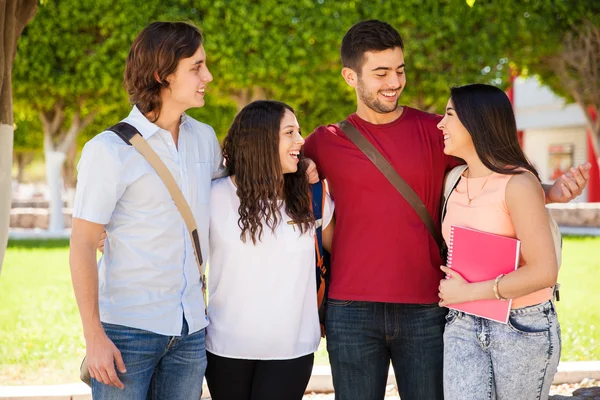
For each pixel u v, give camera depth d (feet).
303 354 10.36
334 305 10.79
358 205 10.61
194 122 10.09
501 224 9.28
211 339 10.26
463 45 49.24
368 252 10.52
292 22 48.78
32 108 56.49
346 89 53.47
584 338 20.54
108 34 51.29
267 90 54.60
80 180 8.73
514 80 90.68
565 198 9.77
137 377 8.96
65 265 36.81
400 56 10.66
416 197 10.50
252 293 10.11
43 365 18.51
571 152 96.12
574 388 16.35
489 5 49.16
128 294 8.98
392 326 10.55
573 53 52.01
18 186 139.95
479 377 9.21
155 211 9.04
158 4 49.52
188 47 9.15
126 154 8.91
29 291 29.01
